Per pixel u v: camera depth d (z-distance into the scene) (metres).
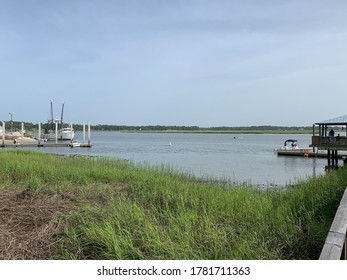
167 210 6.81
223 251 4.77
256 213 6.80
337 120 25.52
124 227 5.55
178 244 4.89
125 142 91.44
